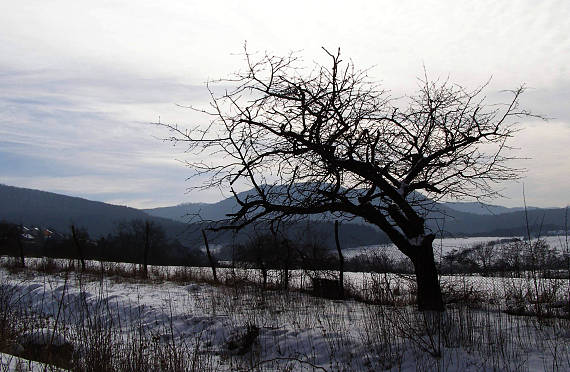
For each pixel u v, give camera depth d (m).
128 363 6.94
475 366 6.67
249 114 9.17
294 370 7.78
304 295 14.13
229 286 16.47
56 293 14.65
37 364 5.89
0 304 8.79
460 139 10.11
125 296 14.29
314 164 9.42
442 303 9.41
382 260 11.16
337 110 9.14
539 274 8.77
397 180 10.33
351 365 7.59
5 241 33.22
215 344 9.72
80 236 35.06
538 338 7.62
